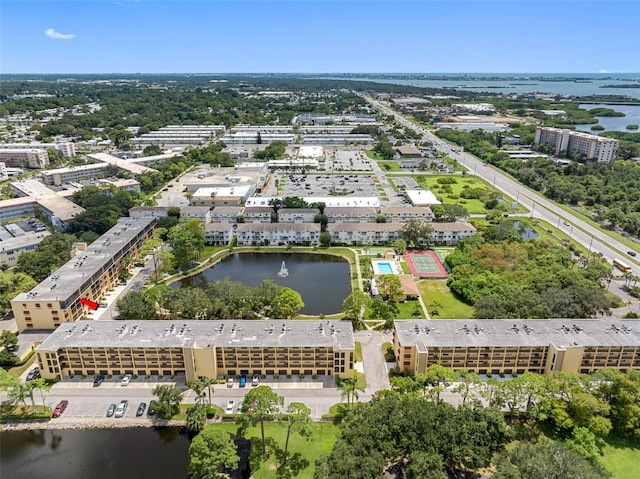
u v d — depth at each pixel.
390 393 147.25
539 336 171.38
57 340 169.88
